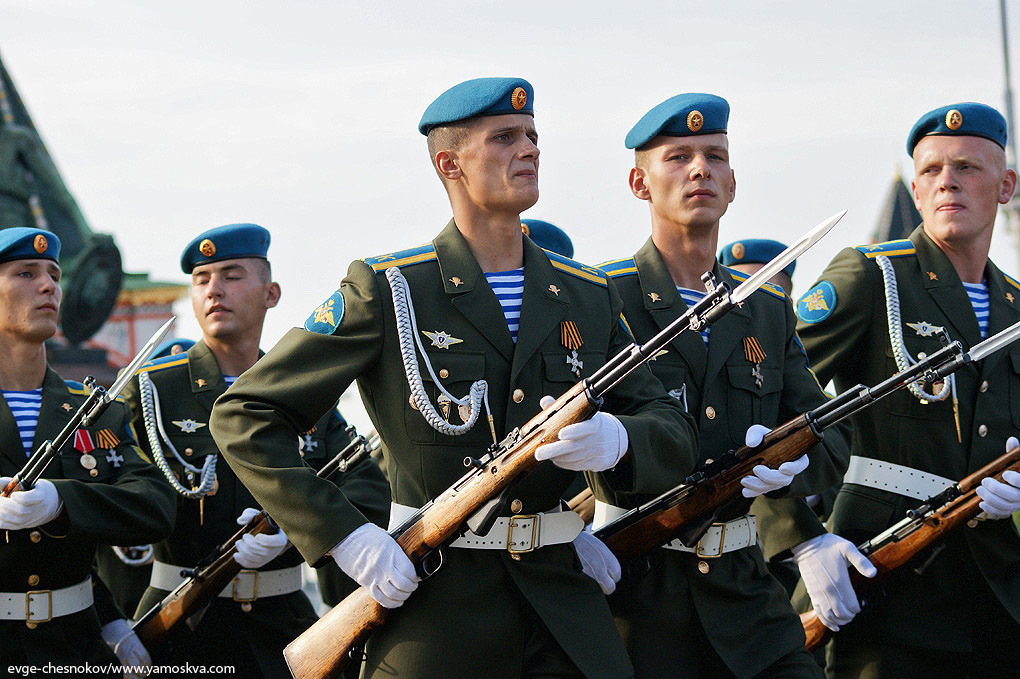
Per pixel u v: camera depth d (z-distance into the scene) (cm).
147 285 2155
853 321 716
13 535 657
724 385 631
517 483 506
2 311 687
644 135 652
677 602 606
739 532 619
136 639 736
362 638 522
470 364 533
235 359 852
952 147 718
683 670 605
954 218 715
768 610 616
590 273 580
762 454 588
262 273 859
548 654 523
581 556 592
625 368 484
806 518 672
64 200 1958
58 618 675
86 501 664
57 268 709
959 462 698
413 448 533
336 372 530
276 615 783
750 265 1043
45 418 693
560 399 501
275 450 524
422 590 521
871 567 662
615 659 523
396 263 546
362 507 762
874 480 711
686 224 643
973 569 688
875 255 725
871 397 583
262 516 731
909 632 688
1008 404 705
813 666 623
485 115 545
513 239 561
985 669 696
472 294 541
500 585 521
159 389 820
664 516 597
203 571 740
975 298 727
